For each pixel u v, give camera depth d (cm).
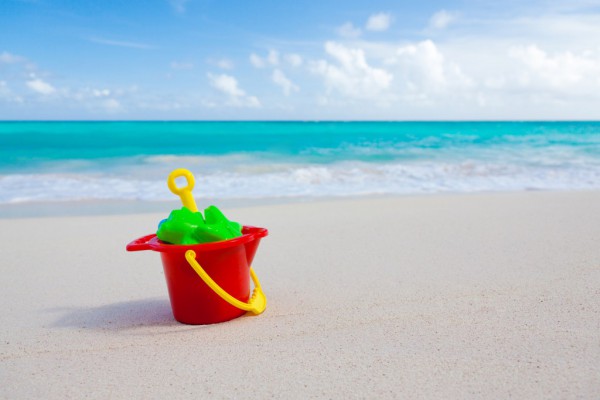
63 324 84
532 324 74
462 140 643
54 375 65
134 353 71
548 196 215
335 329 77
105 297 98
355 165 371
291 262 119
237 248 80
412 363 63
